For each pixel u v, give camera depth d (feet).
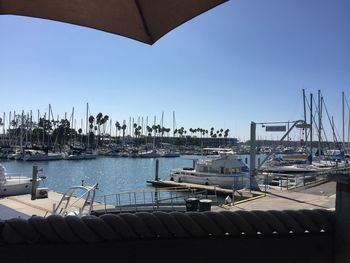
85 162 285.64
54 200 83.05
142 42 10.37
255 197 61.87
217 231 9.45
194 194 84.33
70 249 8.83
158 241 9.20
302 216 9.80
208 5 8.32
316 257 9.71
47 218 8.96
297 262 9.70
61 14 9.63
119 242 9.02
